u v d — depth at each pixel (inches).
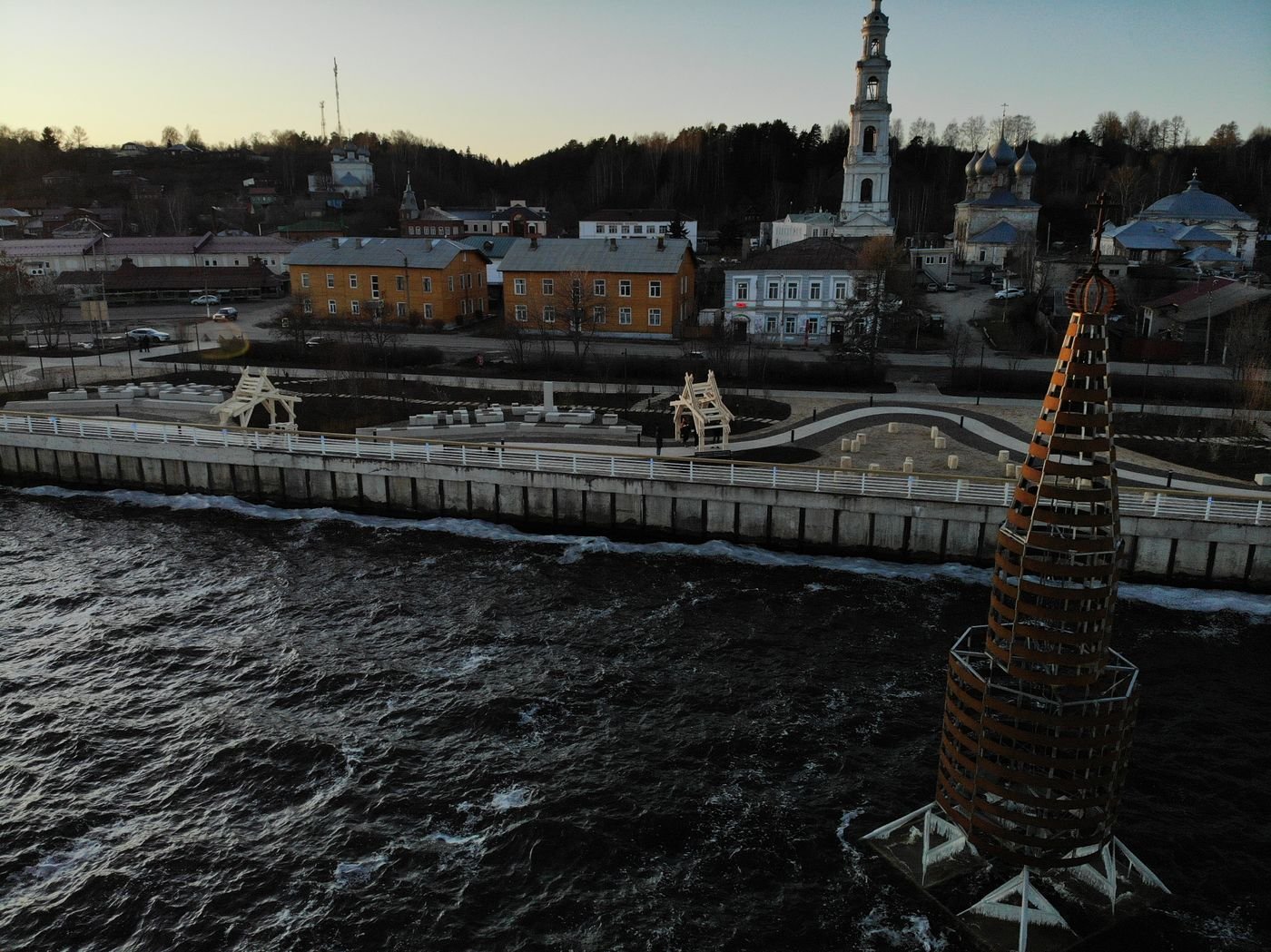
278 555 2103.8
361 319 4463.6
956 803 1069.8
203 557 2090.3
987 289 5059.1
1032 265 4827.8
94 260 5723.4
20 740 1378.0
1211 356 3528.5
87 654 1633.9
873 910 1059.3
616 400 3056.1
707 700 1488.7
